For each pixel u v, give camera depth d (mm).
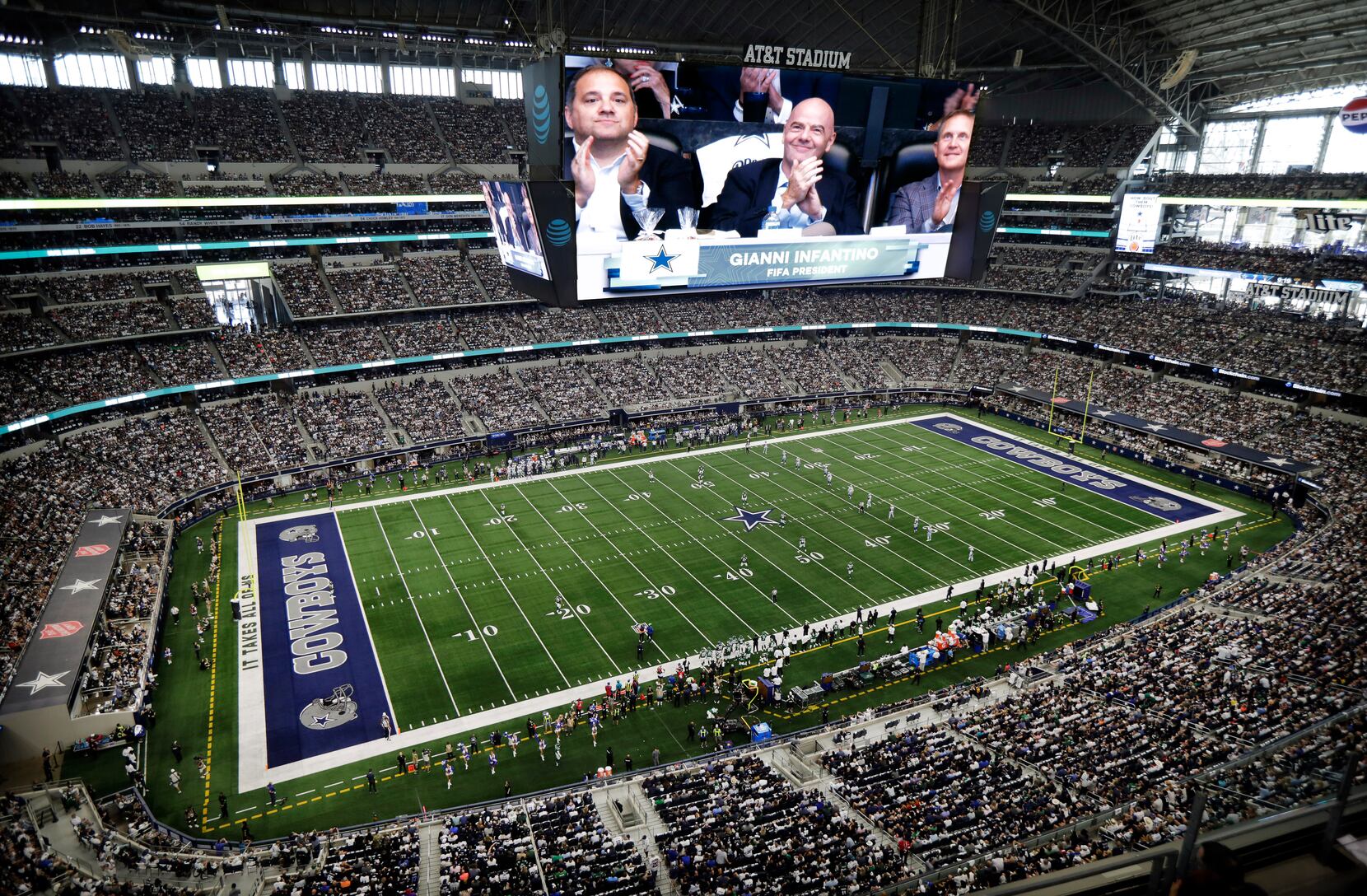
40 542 42094
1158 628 37844
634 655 38250
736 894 22344
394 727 33562
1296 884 5309
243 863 25750
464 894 23188
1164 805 22797
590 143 20000
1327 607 36344
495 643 39156
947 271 25266
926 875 20781
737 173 21734
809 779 29141
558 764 31547
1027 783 26562
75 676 32781
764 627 40562
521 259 22094
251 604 42438
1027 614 41094
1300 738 8602
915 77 22828
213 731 33219
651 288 21844
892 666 37188
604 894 23031
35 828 25688
